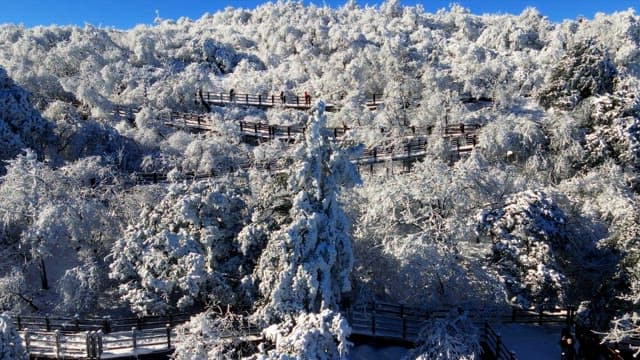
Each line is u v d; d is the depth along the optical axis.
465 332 18.59
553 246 21.17
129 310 22.55
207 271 20.30
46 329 20.83
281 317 18.03
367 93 45.16
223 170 32.22
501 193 23.62
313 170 18.14
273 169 30.58
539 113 37.56
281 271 18.19
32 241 22.80
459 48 53.47
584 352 18.83
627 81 33.50
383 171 29.16
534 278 19.97
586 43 35.00
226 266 20.91
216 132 38.38
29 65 47.47
